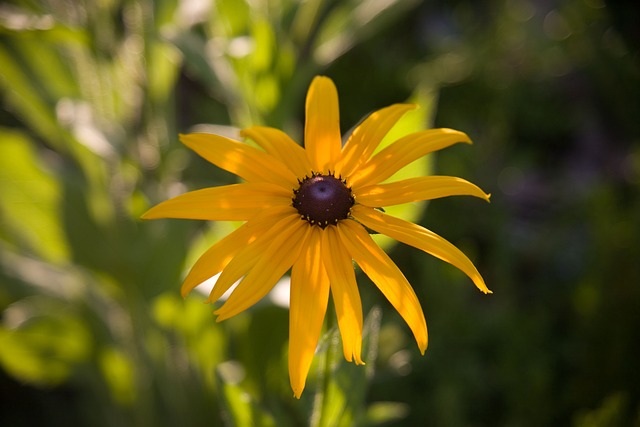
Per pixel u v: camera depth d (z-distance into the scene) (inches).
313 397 13.7
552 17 31.8
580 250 25.1
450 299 20.9
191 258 17.6
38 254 18.7
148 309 18.5
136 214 17.1
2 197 17.9
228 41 17.3
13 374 20.5
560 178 29.7
